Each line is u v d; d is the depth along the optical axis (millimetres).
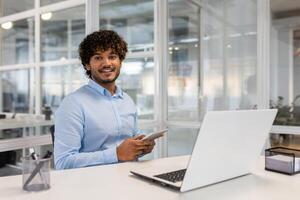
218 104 3439
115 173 1260
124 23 3516
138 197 977
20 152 2066
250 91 3211
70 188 1059
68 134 1566
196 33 3555
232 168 1175
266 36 3070
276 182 1178
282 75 3078
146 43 3619
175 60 3635
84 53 1801
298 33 3016
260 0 3074
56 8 3324
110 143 1707
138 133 1905
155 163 1449
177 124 3494
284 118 2941
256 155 1287
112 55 1766
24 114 3410
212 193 1034
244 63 3254
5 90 3893
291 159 1306
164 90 3598
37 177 1061
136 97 3605
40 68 3688
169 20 3611
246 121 1099
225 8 3371
